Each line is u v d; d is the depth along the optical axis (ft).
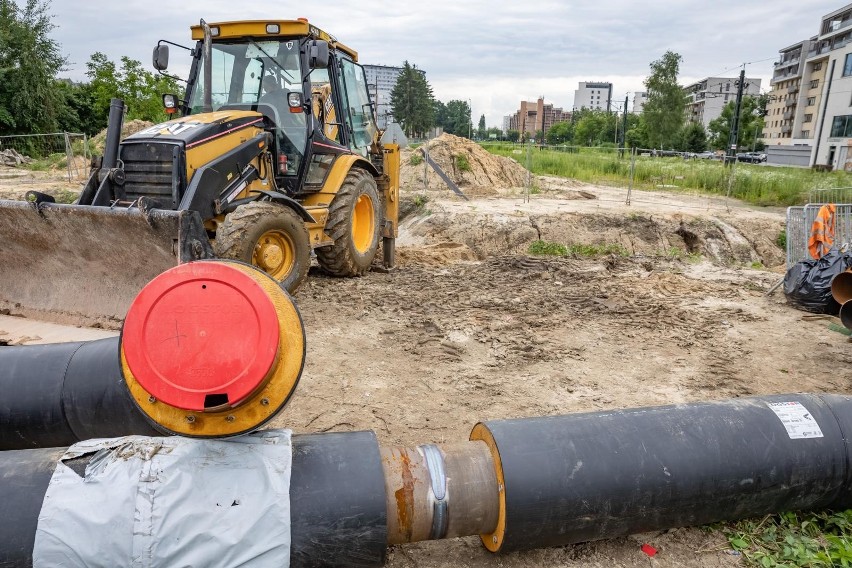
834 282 20.72
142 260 15.44
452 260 32.73
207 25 21.38
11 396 10.57
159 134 18.42
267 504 7.41
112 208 15.03
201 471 7.45
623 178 69.56
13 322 16.26
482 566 9.12
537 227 38.42
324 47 21.61
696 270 28.84
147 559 6.96
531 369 16.28
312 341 17.84
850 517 9.86
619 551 9.48
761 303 22.89
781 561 9.19
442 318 20.18
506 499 8.37
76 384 10.62
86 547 6.91
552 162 76.07
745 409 9.84
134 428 10.47
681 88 161.48
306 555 7.59
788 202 53.98
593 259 31.48
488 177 57.36
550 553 9.44
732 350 17.92
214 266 7.43
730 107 207.72
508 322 20.06
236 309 7.33
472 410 13.87
